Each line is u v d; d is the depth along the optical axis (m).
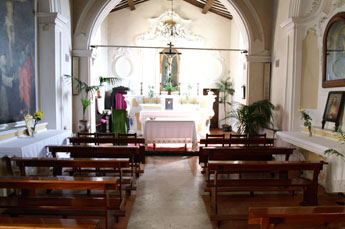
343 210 2.40
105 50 13.52
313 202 3.96
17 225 2.10
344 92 5.26
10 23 5.15
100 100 12.71
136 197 4.50
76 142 5.91
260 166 3.68
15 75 5.36
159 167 6.47
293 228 3.47
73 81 8.48
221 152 4.84
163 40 13.88
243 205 4.18
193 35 13.98
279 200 4.39
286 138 6.03
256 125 8.43
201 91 14.12
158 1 13.88
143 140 5.83
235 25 13.19
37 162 3.76
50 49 6.79
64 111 7.62
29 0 6.07
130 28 13.83
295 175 5.90
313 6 6.43
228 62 14.17
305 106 6.85
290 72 7.14
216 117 14.45
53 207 3.09
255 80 8.89
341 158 4.17
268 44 8.82
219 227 3.47
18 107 5.50
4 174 4.46
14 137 5.14
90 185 2.94
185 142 7.97
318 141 5.09
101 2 8.44
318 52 6.34
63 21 7.18
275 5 8.49
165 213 3.88
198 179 5.53
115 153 4.82
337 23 5.47
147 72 13.94
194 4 13.89
